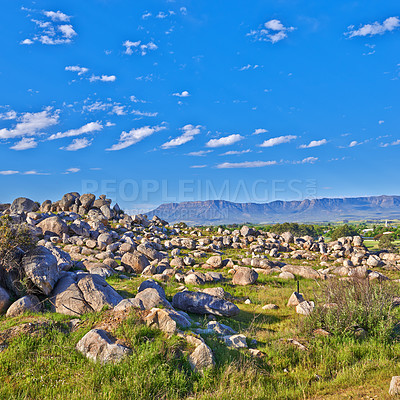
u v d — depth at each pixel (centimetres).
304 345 1059
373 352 996
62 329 1050
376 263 3469
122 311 1120
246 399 745
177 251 3525
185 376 823
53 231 3469
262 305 1703
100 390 755
